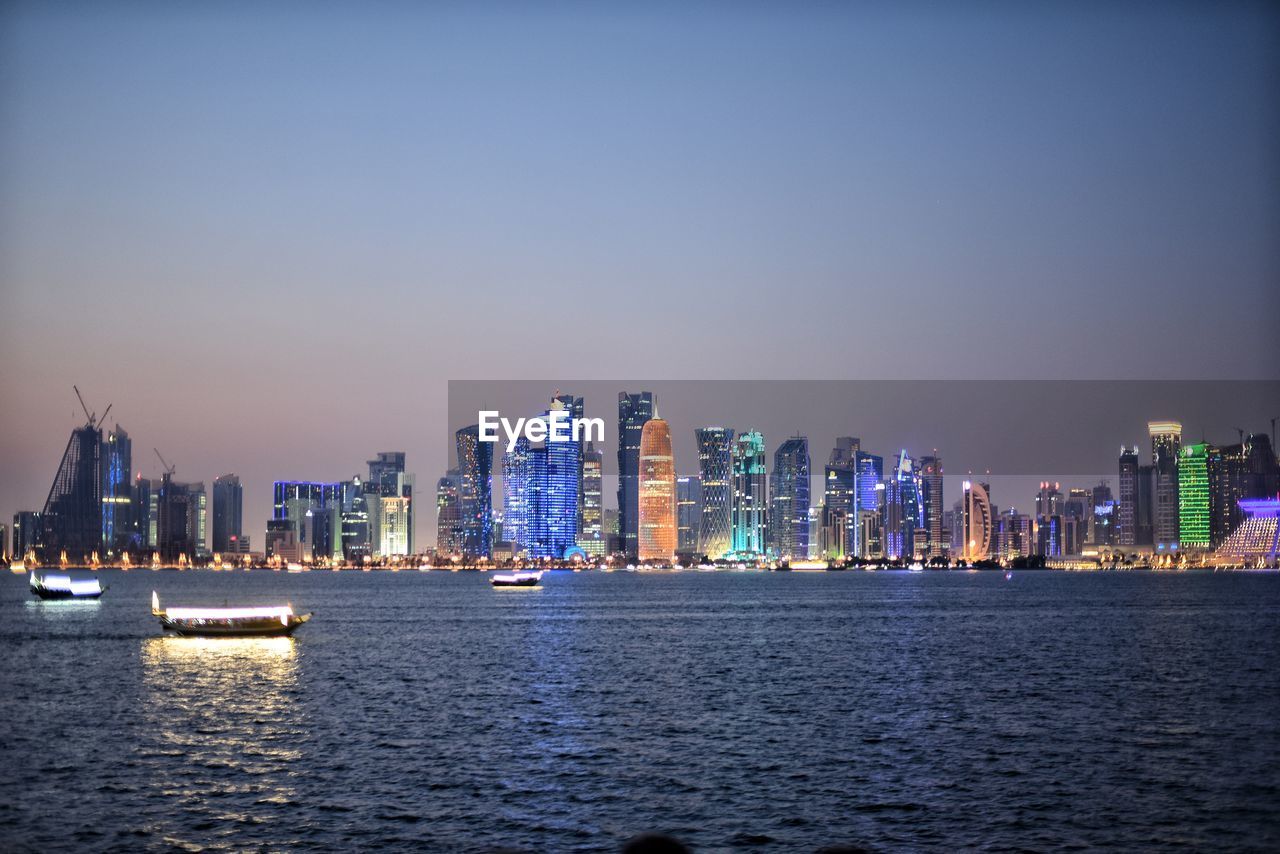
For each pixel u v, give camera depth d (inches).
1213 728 2920.8
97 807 2082.9
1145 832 1934.1
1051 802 2130.9
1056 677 4087.1
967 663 4621.1
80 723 3026.6
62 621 7283.5
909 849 1844.2
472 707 3339.1
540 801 2146.9
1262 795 2177.7
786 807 2108.8
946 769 2416.3
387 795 2185.0
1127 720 3058.6
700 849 1859.0
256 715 3169.3
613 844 1879.9
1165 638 5920.3
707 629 6771.7
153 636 5930.1
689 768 2431.1
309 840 1883.6
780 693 3656.5
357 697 3553.2
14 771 2389.3
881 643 5664.4
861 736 2817.4
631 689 3777.1
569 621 7603.4
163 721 3061.0
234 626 5851.4
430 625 7145.7
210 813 2046.0
